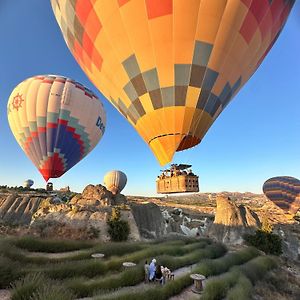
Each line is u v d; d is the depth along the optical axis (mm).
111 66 14367
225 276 18578
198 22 12250
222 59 13164
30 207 64250
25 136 31391
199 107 13383
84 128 33406
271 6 13523
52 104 31078
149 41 12750
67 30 16234
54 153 31625
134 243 26359
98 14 13406
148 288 13789
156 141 13984
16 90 32438
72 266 14820
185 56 12781
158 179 15273
